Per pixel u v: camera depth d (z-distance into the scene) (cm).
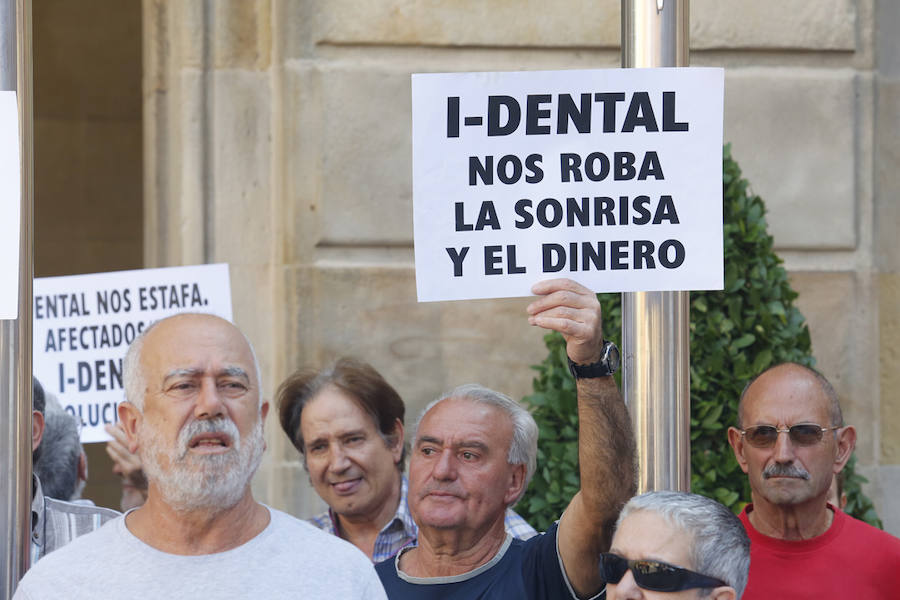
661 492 629
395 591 764
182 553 629
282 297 1304
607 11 1317
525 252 696
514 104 696
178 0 1324
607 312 1114
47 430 972
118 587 615
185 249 1326
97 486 1992
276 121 1314
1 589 680
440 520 748
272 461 1306
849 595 823
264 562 628
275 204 1320
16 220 673
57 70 2056
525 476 780
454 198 695
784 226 1329
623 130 698
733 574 602
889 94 1346
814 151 1334
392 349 1304
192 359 637
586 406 695
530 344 1316
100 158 2069
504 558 757
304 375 975
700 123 700
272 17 1309
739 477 1083
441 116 695
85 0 2059
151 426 636
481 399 776
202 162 1326
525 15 1311
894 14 1346
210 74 1327
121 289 1091
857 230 1339
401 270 1308
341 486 945
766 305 1122
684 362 745
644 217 698
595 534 703
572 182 697
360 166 1303
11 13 691
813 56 1338
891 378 1334
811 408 840
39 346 1094
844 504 1038
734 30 1321
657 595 597
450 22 1306
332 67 1298
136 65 2080
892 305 1339
